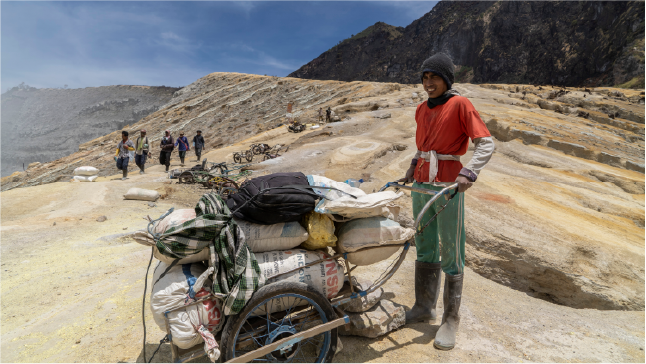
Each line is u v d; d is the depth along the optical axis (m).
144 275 4.63
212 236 2.40
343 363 2.82
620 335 3.22
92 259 5.19
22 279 4.52
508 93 34.19
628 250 4.32
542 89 40.16
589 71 177.00
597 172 8.28
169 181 11.90
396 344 3.06
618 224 5.38
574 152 10.59
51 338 3.30
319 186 2.72
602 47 173.88
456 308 3.00
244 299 2.32
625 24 167.12
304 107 49.19
